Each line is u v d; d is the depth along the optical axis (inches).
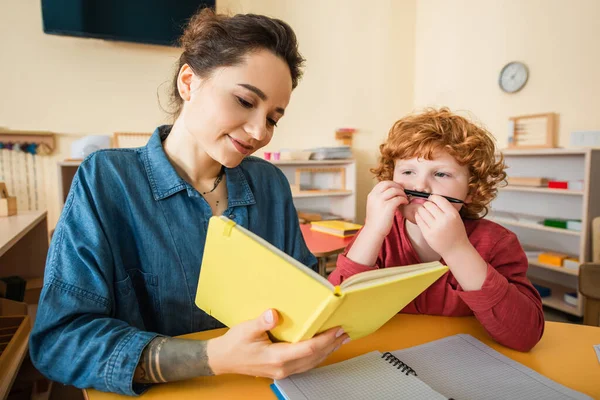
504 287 28.6
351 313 20.8
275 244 38.9
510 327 28.3
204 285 24.8
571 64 106.1
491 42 124.6
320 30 132.0
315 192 123.1
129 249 30.3
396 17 144.3
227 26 26.5
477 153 35.4
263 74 26.0
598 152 94.3
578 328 33.4
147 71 111.9
